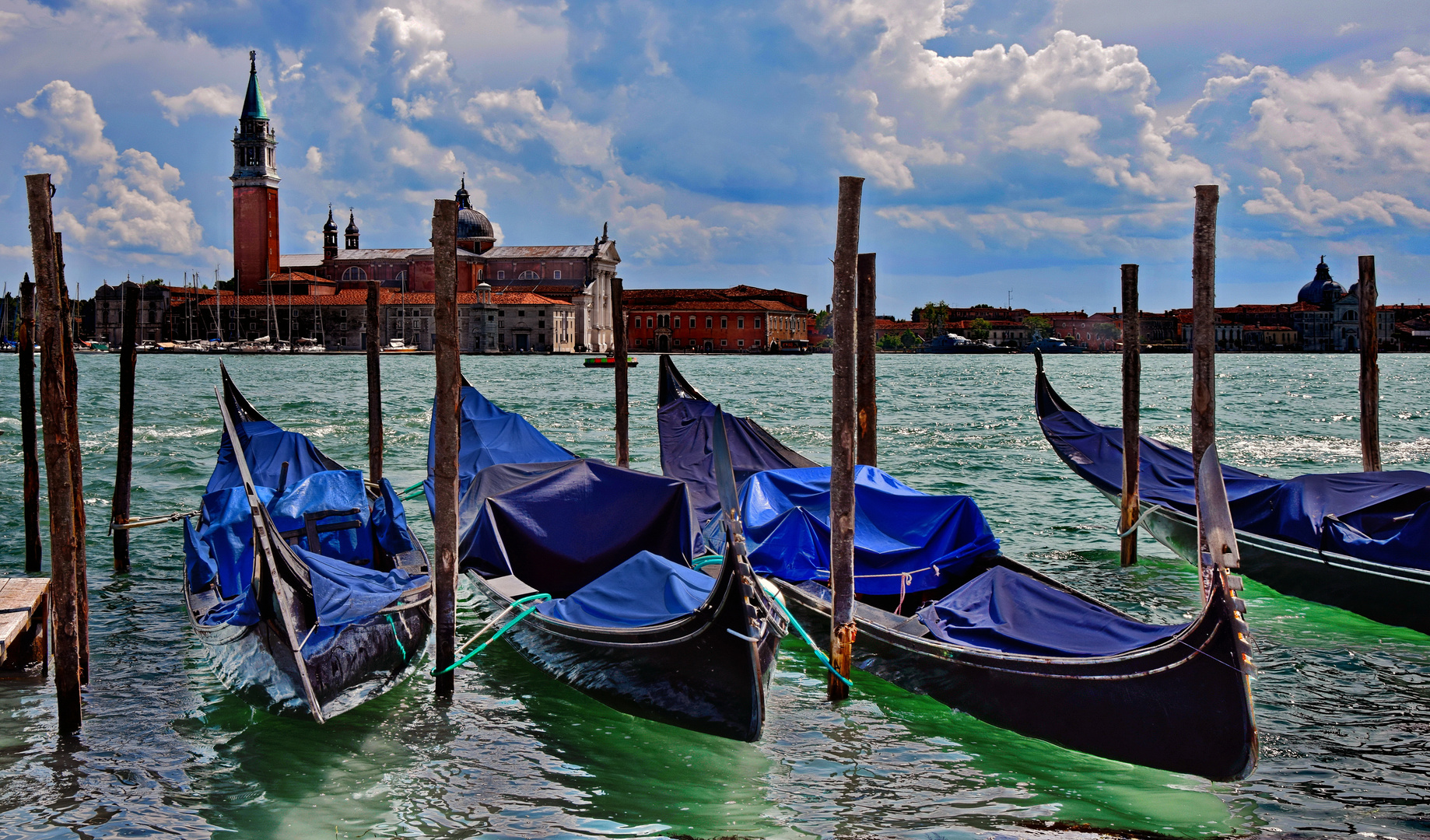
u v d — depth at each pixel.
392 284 156.00
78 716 9.72
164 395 52.22
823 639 11.70
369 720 10.12
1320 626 12.61
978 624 10.20
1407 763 9.05
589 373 94.69
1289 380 77.31
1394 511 13.52
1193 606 13.84
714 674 9.45
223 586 12.75
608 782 8.90
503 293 147.25
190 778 8.90
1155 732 8.63
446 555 10.57
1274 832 7.98
